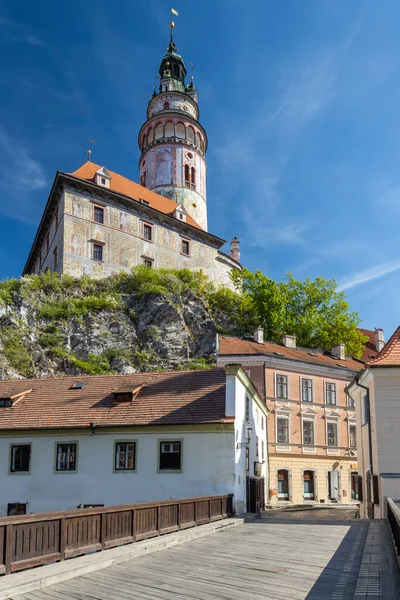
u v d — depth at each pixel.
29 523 9.80
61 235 55.44
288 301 57.97
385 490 20.72
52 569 9.57
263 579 9.38
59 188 57.16
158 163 77.38
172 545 13.23
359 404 26.42
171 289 57.38
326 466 40.12
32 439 22.70
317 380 41.28
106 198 58.69
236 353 38.72
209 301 59.28
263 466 31.44
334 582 9.11
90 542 11.37
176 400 22.91
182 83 90.81
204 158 81.50
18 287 52.66
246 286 60.44
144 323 54.34
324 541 13.80
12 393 25.73
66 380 26.88
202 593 8.42
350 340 54.69
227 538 14.54
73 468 22.08
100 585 9.01
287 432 38.62
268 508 32.34
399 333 23.98
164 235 63.34
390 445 21.33
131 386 24.59
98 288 55.81
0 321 48.84
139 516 13.18
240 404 22.17
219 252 71.00
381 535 14.59
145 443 21.44
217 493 20.11
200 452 20.70
